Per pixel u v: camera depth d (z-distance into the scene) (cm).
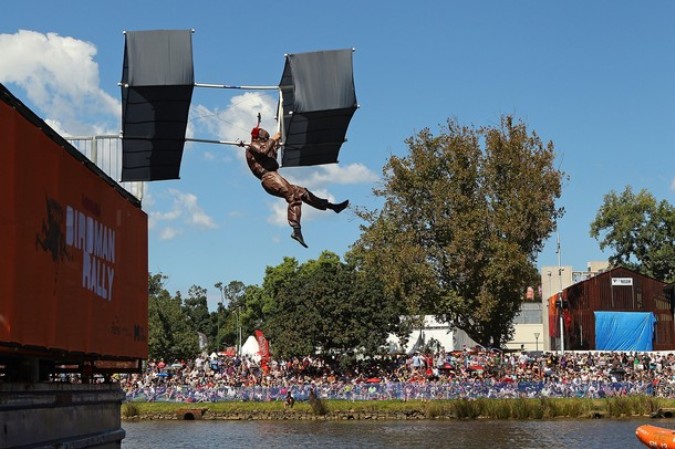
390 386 5922
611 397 5856
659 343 8306
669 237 10106
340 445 4212
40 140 1376
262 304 12194
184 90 1658
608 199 10456
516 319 10531
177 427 5275
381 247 7381
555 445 4119
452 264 7181
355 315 6806
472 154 7369
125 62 1642
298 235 1424
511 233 7138
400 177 7331
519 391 5919
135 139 1741
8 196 1240
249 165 1472
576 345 8269
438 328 8544
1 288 1209
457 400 5734
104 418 1898
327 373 6544
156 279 12706
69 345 1515
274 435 4719
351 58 1661
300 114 1645
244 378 6388
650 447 3475
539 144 7469
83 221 1620
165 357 9200
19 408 1369
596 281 8344
